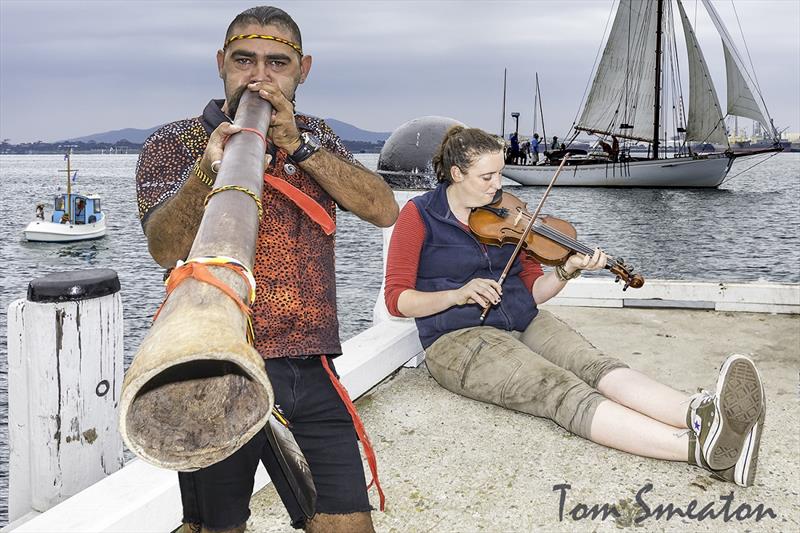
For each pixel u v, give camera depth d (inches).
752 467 91.5
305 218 58.2
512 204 126.6
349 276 1540.4
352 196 56.9
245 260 27.6
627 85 2210.9
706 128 2172.7
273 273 56.3
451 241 120.3
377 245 2012.8
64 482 102.9
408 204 122.6
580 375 112.9
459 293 111.5
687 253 1638.8
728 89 2103.8
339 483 58.1
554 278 125.5
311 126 60.7
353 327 1131.3
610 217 2118.6
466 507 91.0
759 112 2090.3
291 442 55.7
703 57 2117.4
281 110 48.5
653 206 2309.3
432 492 94.9
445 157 119.2
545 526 86.4
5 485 673.6
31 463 103.8
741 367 87.3
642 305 197.9
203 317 23.6
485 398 117.0
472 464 102.9
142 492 80.0
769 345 159.5
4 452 706.8
